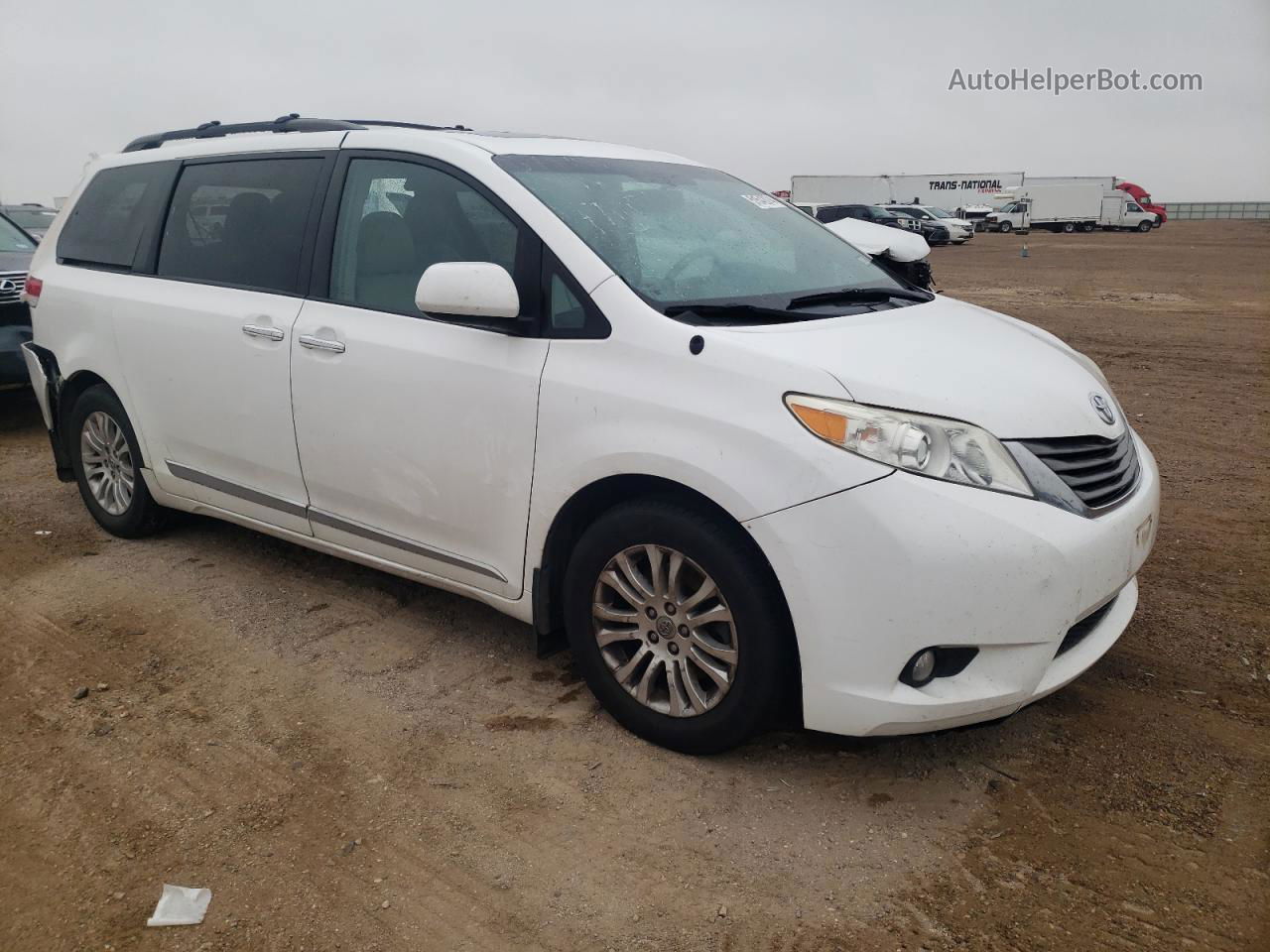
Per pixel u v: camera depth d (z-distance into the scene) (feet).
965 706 8.95
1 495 19.36
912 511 8.64
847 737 10.61
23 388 22.84
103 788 9.90
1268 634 13.03
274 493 13.48
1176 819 9.30
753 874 8.64
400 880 8.62
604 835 9.16
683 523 9.61
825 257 12.94
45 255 17.07
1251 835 9.05
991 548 8.66
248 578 15.05
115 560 15.80
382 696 11.64
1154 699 11.44
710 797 9.68
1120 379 30.81
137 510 16.06
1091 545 9.16
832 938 7.90
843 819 9.34
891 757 10.31
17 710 11.39
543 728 10.92
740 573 9.32
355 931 8.04
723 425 9.23
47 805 9.65
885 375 9.21
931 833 9.14
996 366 10.11
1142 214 172.45
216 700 11.57
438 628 13.38
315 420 12.47
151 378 14.65
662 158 13.73
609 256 10.61
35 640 13.12
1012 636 8.85
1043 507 9.00
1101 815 9.37
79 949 7.86
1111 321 44.45
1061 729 10.82
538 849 8.99
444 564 11.80
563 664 12.38
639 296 10.19
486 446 10.91
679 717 10.17
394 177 12.21
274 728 10.98
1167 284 64.49
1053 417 9.56
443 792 9.81
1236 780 9.88
